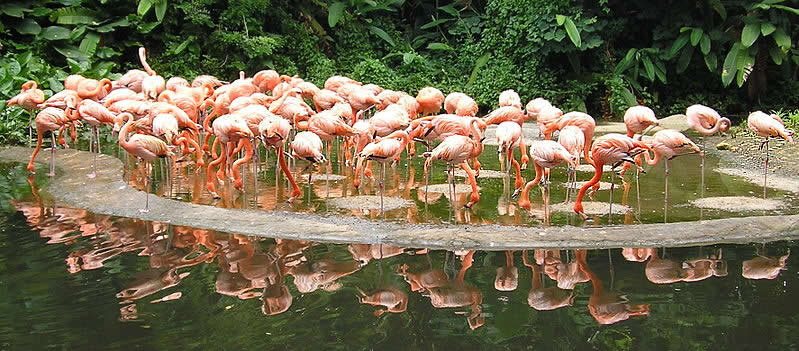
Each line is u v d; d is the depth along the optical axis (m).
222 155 7.04
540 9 13.77
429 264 4.73
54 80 11.70
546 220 5.68
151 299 4.06
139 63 14.21
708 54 13.88
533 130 11.30
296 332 3.62
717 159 8.69
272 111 7.49
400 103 8.23
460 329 3.67
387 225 5.50
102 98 9.02
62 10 13.45
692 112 6.99
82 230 5.54
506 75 13.89
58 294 4.13
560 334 3.59
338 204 6.30
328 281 4.43
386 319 3.79
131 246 5.12
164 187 7.05
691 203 6.22
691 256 4.82
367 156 5.85
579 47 13.21
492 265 4.70
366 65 14.27
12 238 5.29
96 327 3.65
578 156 6.18
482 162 8.59
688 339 3.50
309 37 15.26
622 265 4.66
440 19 16.28
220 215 5.75
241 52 14.50
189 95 8.30
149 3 13.48
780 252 4.87
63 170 7.84
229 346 3.43
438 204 6.29
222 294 4.17
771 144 9.69
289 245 5.18
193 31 14.24
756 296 4.06
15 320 3.73
